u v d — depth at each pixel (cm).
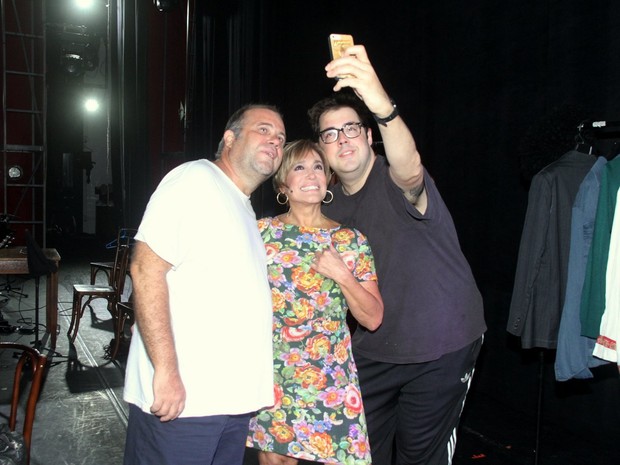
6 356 469
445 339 197
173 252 157
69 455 303
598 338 207
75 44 961
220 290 162
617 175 206
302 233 195
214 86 744
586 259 220
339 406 190
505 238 351
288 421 190
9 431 191
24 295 726
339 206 211
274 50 589
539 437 255
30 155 930
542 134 247
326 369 191
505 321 357
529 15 327
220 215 164
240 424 181
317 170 195
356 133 197
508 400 362
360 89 165
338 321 194
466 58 368
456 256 203
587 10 296
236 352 164
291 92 564
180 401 156
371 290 192
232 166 177
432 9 391
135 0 905
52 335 498
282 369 190
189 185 162
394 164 179
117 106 1020
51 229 1438
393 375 206
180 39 920
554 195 236
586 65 297
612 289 203
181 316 160
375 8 443
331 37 174
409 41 411
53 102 1405
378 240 200
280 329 192
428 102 399
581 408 319
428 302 197
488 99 354
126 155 952
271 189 631
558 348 225
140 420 165
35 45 924
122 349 493
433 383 202
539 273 240
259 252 177
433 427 207
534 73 325
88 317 625
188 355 160
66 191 1486
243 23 659
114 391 396
